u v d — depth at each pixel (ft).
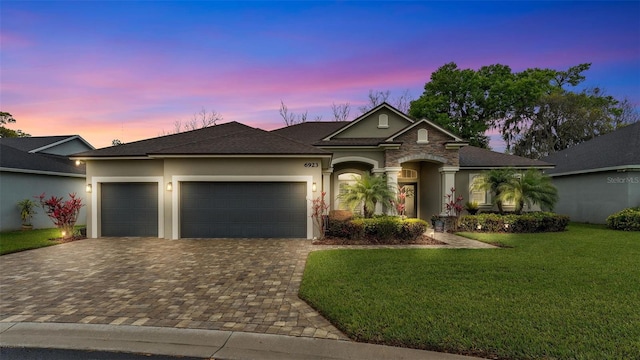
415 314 14.98
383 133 57.00
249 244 35.91
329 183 54.19
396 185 49.11
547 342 12.27
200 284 20.95
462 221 46.03
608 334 12.85
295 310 16.39
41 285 20.74
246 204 40.52
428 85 108.68
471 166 55.67
